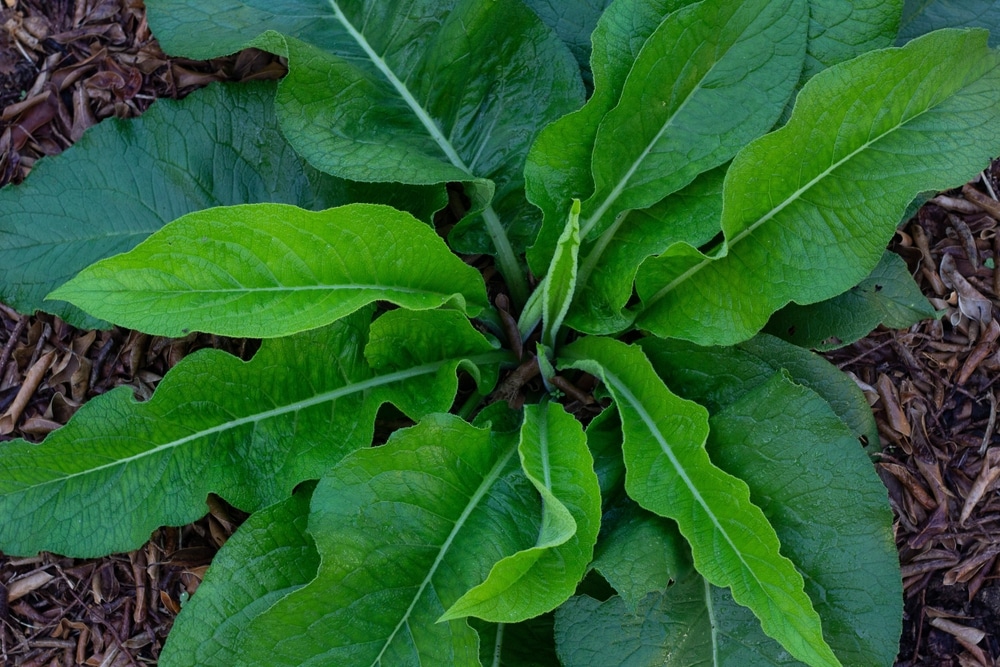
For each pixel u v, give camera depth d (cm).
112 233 152
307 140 148
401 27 153
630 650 147
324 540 140
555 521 139
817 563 145
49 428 157
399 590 140
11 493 143
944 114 144
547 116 154
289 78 147
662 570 144
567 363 156
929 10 154
